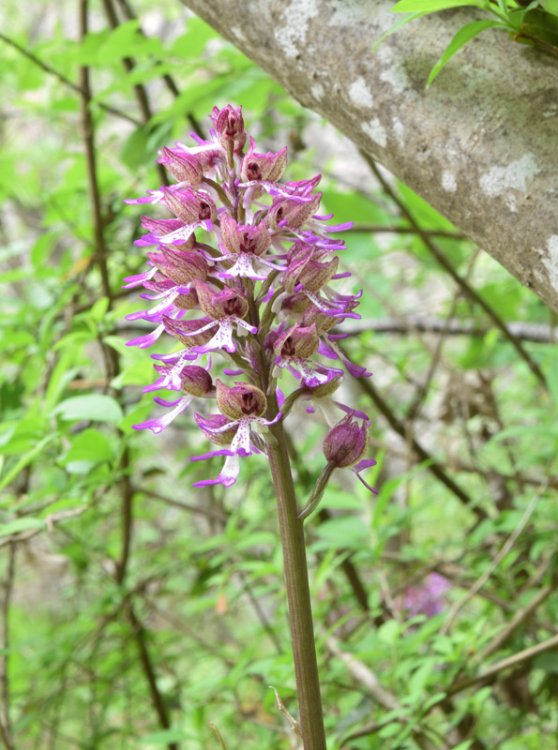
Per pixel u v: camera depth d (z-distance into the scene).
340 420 0.33
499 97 0.32
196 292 0.33
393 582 0.83
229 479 0.31
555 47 0.32
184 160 0.33
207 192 0.34
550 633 0.72
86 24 0.84
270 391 0.32
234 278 0.32
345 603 0.79
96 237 0.78
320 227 0.34
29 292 0.80
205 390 0.33
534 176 0.31
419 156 0.34
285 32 0.38
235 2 0.39
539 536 0.71
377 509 0.63
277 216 0.32
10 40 0.76
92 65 0.78
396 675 0.57
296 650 0.32
